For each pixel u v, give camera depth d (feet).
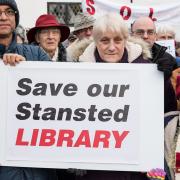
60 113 9.67
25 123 9.69
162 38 17.21
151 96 9.61
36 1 25.17
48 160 9.62
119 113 9.61
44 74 9.71
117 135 9.59
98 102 9.65
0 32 9.97
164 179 9.87
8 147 9.68
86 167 9.59
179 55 17.76
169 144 10.21
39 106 9.70
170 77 10.31
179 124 10.25
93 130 9.62
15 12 10.18
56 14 25.82
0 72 9.72
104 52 9.77
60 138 9.64
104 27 9.62
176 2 22.12
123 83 9.64
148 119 9.59
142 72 9.61
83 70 9.67
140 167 9.55
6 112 9.71
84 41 10.38
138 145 9.55
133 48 9.91
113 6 19.72
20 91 9.71
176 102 10.52
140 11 20.03
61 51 14.17
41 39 13.94
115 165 9.57
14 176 9.66
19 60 9.68
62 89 9.69
